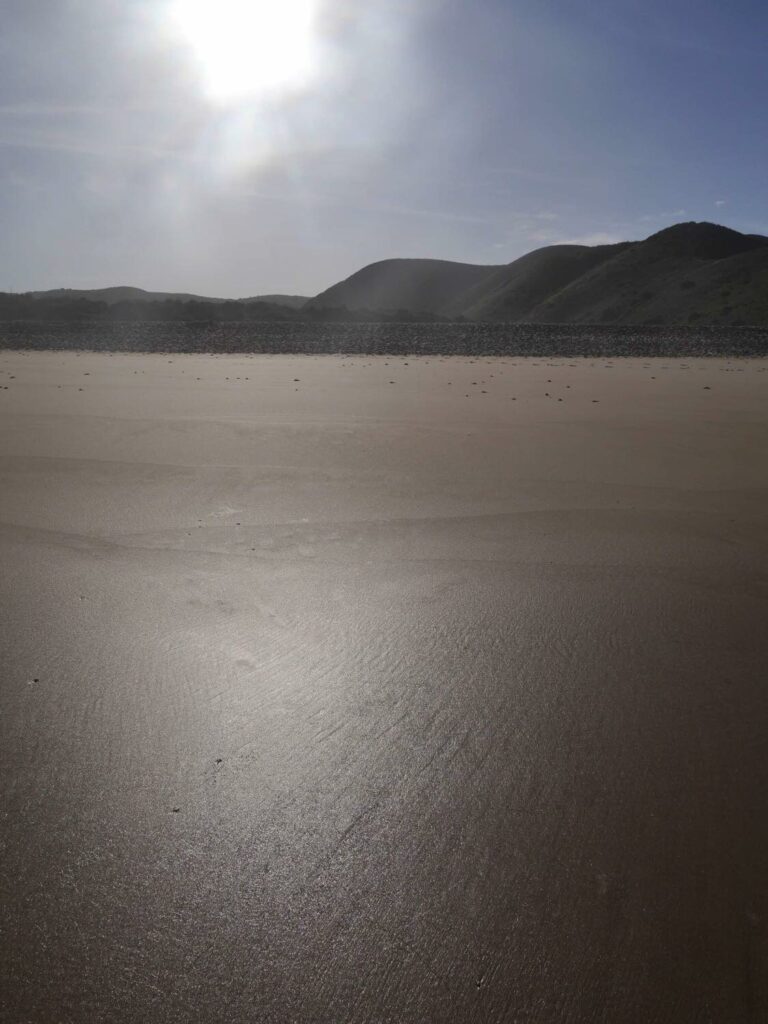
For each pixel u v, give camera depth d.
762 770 2.16
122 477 4.82
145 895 1.75
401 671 2.65
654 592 3.25
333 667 2.67
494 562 3.56
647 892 1.76
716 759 2.20
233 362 12.21
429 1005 1.52
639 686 2.56
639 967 1.59
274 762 2.19
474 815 2.00
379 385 8.97
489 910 1.72
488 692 2.53
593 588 3.29
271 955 1.62
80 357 13.07
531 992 1.55
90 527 3.97
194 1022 1.48
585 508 4.30
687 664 2.69
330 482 4.77
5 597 3.16
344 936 1.66
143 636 2.86
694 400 7.88
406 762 2.19
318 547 3.73
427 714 2.41
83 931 1.66
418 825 1.96
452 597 3.20
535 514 4.20
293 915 1.71
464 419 6.70
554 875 1.81
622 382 9.44
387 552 3.67
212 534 3.88
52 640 2.82
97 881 1.79
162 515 4.16
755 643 2.83
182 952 1.62
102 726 2.33
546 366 11.65
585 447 5.69
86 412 6.86
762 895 1.76
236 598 3.18
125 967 1.59
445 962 1.61
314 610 3.08
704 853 1.87
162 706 2.44
